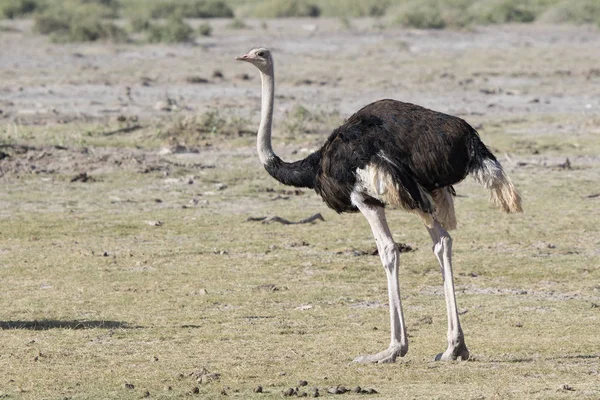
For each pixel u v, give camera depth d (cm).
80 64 13475
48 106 10069
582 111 10156
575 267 4716
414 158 3081
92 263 4794
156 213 5978
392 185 3056
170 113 9738
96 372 3102
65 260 4847
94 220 5769
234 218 5862
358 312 3975
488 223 5681
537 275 4591
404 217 5862
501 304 4100
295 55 14650
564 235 5397
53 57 14062
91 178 6900
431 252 5019
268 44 15888
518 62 13975
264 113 3531
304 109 9344
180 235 5431
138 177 6994
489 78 12612
